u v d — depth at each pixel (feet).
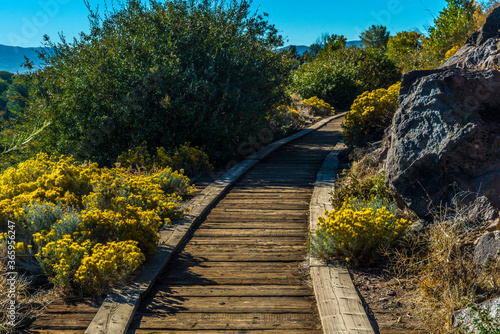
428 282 12.10
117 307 11.94
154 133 31.99
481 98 15.76
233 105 33.60
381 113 30.58
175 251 16.67
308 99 71.31
